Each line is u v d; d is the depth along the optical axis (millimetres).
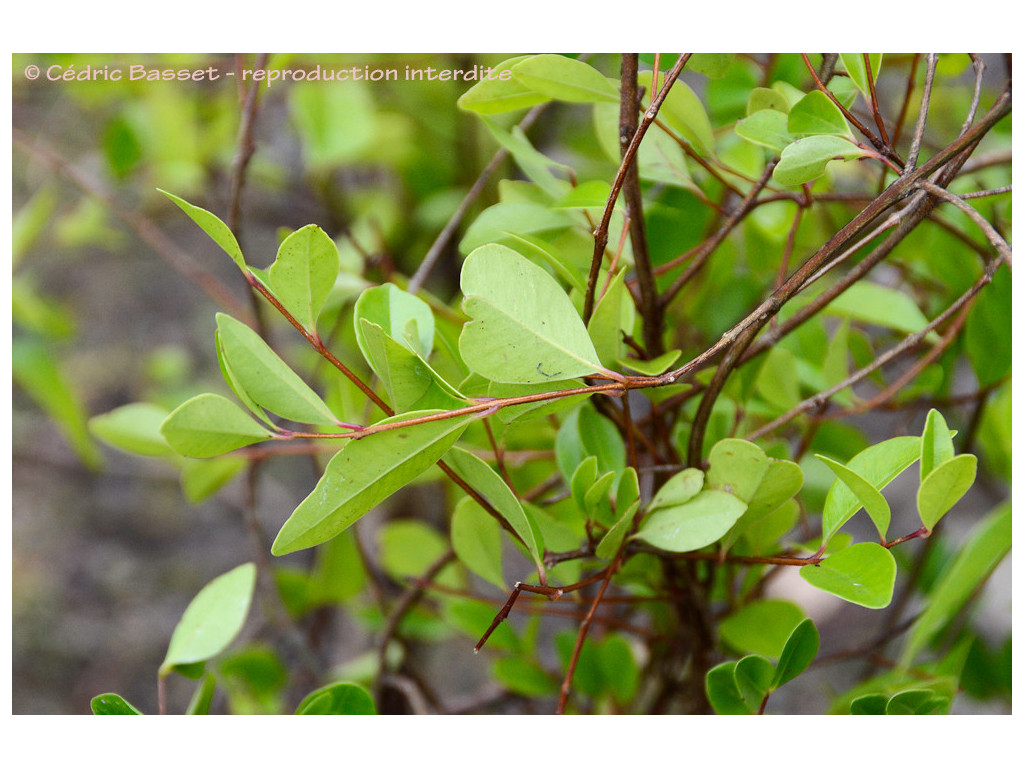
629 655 450
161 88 672
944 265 440
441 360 386
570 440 389
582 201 370
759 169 427
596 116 407
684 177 399
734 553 397
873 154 346
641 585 420
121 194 791
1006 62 386
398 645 561
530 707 558
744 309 484
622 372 363
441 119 748
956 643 476
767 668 365
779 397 418
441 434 331
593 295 353
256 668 514
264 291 342
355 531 523
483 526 393
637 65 372
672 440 419
